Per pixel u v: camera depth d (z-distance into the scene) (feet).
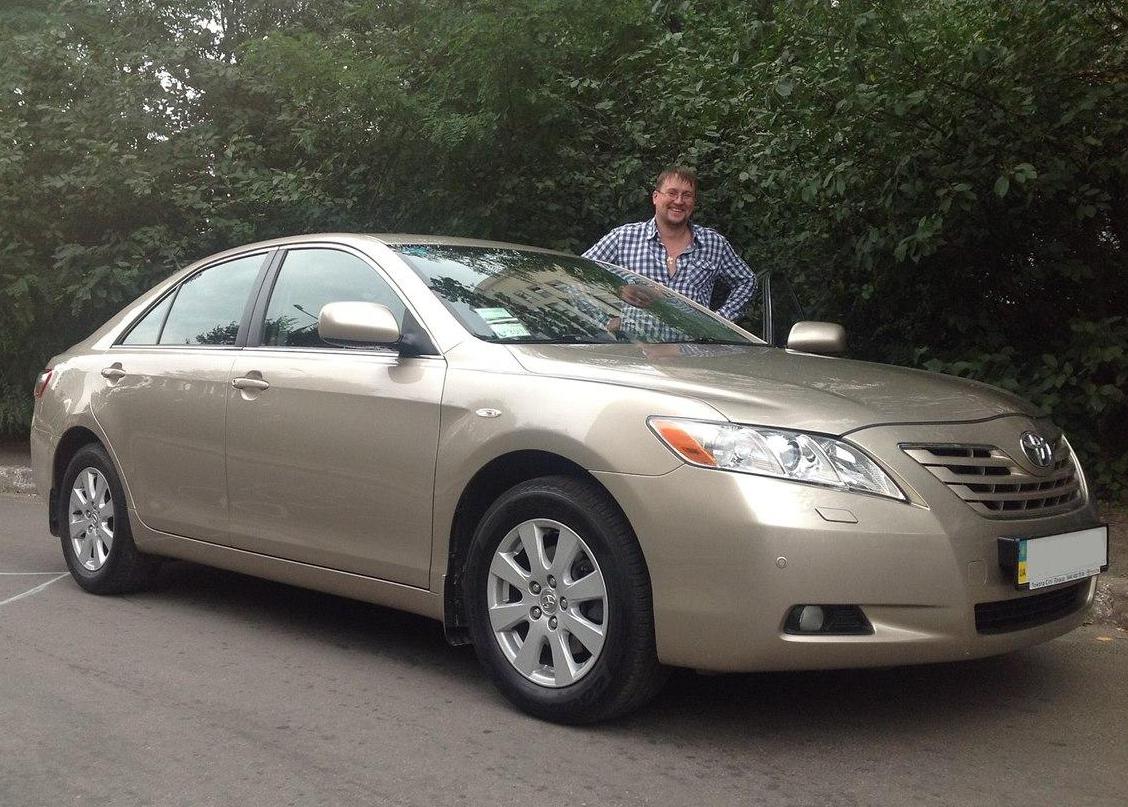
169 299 19.17
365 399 14.89
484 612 13.53
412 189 28.58
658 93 28.14
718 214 27.89
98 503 19.30
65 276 31.65
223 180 32.91
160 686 14.48
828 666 11.65
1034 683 14.62
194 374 17.42
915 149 22.75
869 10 21.34
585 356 13.93
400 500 14.39
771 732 12.82
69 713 13.50
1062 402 23.62
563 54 25.95
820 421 12.16
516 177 27.17
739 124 27.22
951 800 11.10
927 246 22.08
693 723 13.07
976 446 12.62
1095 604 17.43
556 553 12.90
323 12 40.16
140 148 33.09
